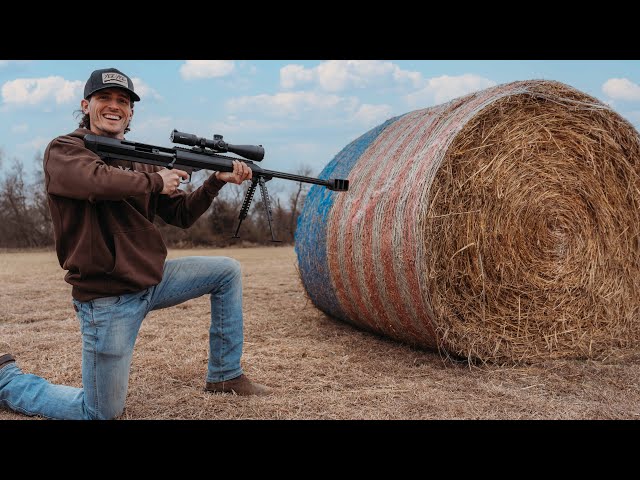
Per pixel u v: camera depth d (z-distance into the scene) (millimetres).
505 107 4969
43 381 3619
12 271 14844
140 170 3633
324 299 6531
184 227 3955
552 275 5184
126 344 3385
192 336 6004
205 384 4270
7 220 42812
